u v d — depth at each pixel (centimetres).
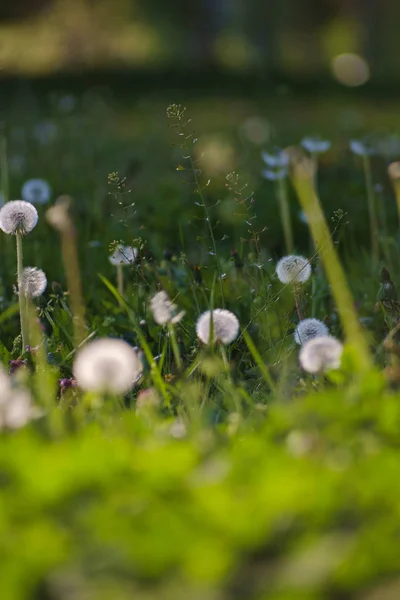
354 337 599
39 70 4275
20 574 338
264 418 520
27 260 956
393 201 1277
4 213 651
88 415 552
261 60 5328
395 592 342
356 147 920
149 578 347
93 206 1119
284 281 670
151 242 1027
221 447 463
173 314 607
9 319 808
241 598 340
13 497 386
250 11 6062
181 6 5988
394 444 450
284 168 929
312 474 388
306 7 6506
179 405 553
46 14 5619
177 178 1417
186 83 4078
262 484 380
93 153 1675
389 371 534
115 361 481
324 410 465
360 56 5772
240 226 1127
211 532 361
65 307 720
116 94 3791
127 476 399
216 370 588
